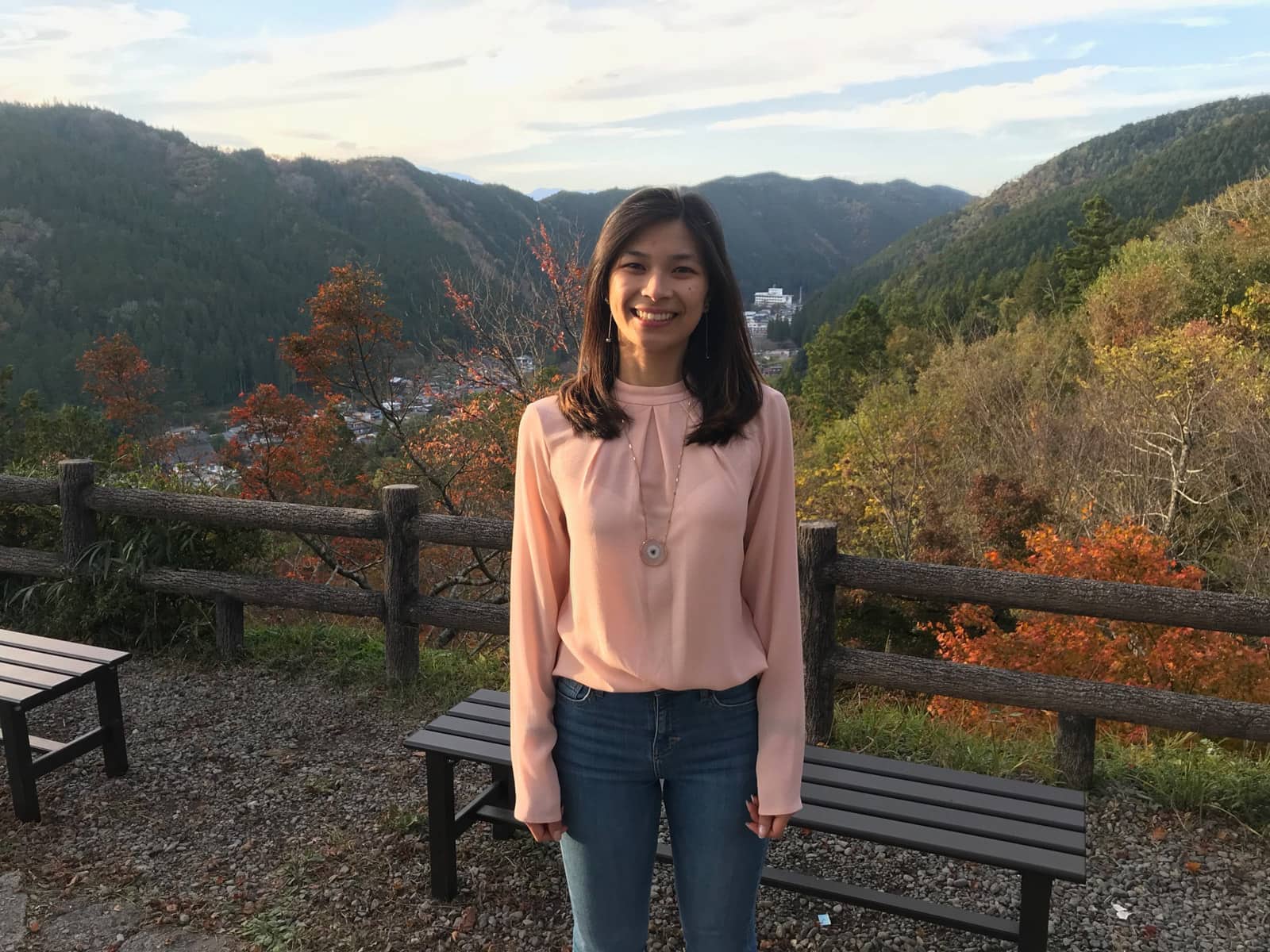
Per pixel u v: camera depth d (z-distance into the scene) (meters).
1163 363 13.99
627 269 1.13
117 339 19.59
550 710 1.23
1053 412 15.88
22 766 2.57
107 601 4.02
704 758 1.18
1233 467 12.37
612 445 1.14
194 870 2.36
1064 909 2.19
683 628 1.13
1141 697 2.72
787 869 2.33
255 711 3.47
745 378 1.19
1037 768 2.94
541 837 1.22
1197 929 2.12
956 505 14.96
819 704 3.11
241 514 3.87
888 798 1.92
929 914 1.88
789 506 1.20
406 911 2.17
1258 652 6.80
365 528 3.66
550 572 1.22
